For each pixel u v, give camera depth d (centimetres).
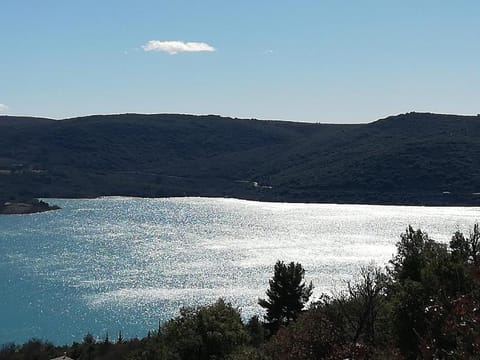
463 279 2903
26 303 11700
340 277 12531
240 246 18900
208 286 12800
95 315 10781
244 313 10100
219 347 4172
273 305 5781
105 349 7994
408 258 3759
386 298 3700
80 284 13375
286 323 5697
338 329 3350
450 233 18475
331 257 16088
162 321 10006
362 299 3656
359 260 15375
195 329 4253
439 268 3019
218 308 4494
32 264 15950
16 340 9450
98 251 18250
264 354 3425
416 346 2731
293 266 5809
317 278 12444
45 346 8762
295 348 3119
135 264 15775
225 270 14562
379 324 3438
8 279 14000
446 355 1866
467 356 1619
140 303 11475
